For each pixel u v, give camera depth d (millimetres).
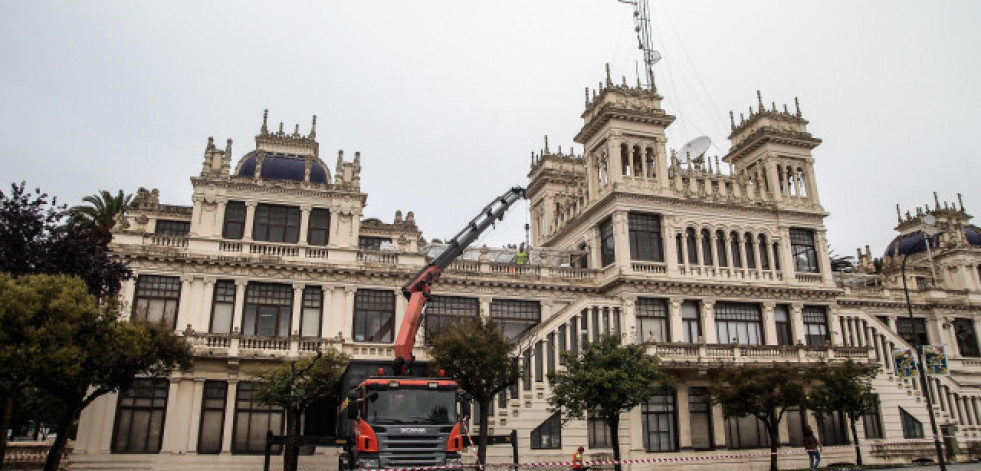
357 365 29703
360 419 24547
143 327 27234
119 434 35375
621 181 46625
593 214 49000
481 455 31734
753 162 53219
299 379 32094
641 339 44094
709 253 47969
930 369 33594
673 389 37375
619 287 44375
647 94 49281
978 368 56562
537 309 44969
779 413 41469
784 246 49562
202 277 38812
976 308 58656
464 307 43375
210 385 37062
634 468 39656
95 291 29344
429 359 38438
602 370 33281
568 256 52438
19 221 28109
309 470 36312
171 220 43438
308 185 42000
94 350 25031
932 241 63438
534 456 37344
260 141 43969
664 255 46219
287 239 41344
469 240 35094
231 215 40906
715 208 48562
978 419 49625
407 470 22500
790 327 48125
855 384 39938
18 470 32938
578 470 33000
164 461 35219
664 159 48031
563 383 34781
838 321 49469
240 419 36719
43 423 40344
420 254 42562
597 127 49438
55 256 28531
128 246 37969
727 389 39625
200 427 36219
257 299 39656
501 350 32719
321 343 38031
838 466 40438
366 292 41438
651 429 41500
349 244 41906
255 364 37094
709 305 46125
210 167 40906
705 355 42000
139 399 36094
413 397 25000
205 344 36719
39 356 23094
